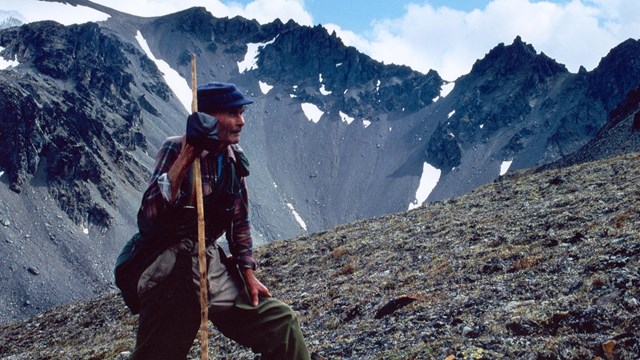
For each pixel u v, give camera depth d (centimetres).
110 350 1872
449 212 3159
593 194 2561
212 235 496
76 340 2341
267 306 512
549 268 1477
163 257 479
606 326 954
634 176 2855
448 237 2427
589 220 2031
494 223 2464
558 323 997
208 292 488
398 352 1057
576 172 3459
